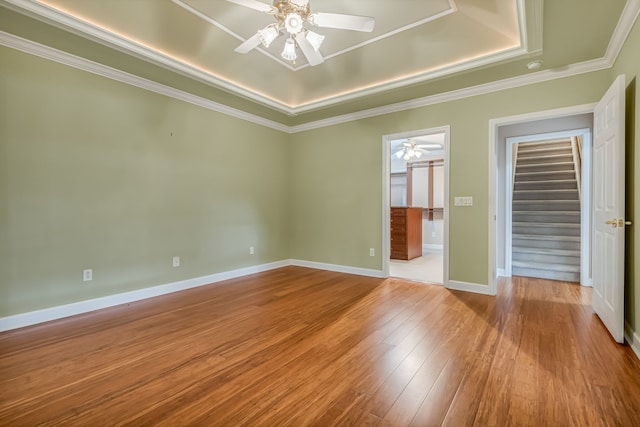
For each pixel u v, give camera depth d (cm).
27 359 204
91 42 260
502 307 307
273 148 501
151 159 346
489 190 350
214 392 168
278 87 381
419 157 746
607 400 158
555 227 469
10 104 254
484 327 256
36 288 267
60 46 266
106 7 229
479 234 356
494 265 350
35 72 266
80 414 150
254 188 469
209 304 319
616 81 220
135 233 333
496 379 179
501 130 448
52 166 276
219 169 418
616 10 213
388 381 178
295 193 527
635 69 218
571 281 414
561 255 442
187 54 301
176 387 173
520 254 470
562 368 190
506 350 215
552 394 164
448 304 316
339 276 444
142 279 338
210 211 408
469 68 304
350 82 365
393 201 817
